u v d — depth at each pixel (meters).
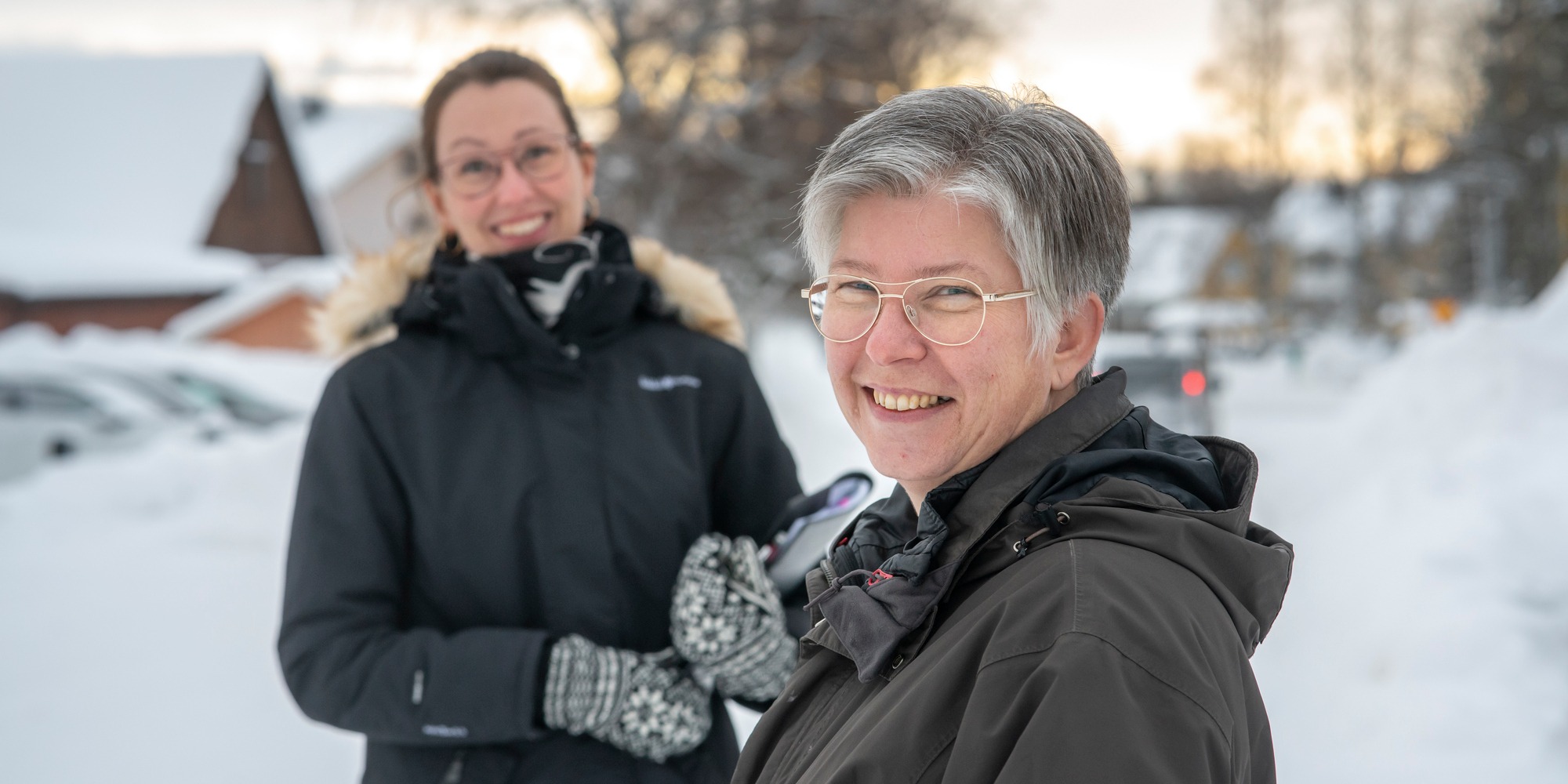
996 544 1.06
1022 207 1.07
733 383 2.05
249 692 4.73
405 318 1.91
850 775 0.99
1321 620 4.93
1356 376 29.95
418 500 1.80
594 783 1.71
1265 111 38.94
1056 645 0.91
